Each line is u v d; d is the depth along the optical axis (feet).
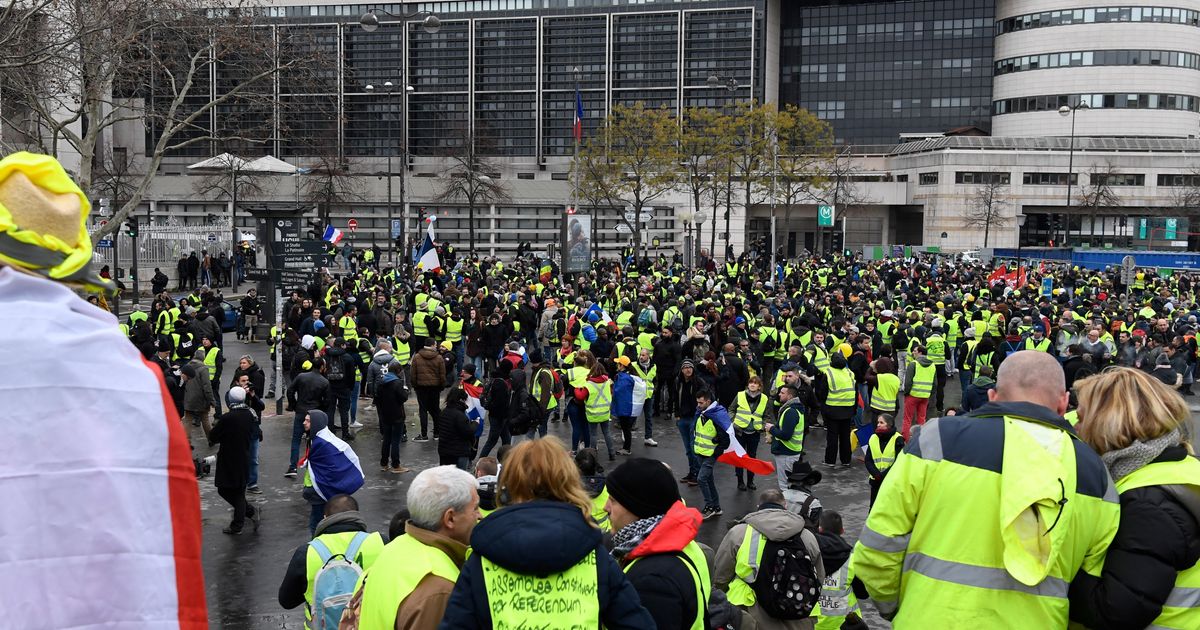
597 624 11.21
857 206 329.52
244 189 225.76
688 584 13.98
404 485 50.19
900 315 84.12
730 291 124.88
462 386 46.93
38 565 5.65
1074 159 311.68
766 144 204.74
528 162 326.24
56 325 5.96
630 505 15.24
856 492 50.78
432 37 325.42
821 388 56.90
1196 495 11.07
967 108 353.10
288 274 70.90
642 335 72.69
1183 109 329.11
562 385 56.95
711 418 45.50
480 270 146.61
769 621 21.70
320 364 52.54
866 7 359.46
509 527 11.19
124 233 165.99
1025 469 10.85
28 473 5.67
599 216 261.24
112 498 5.85
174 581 6.04
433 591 13.69
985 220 304.71
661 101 324.19
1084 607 11.21
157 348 63.16
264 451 56.90
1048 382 11.85
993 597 11.00
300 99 210.79
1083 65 329.31
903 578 11.84
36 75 78.64
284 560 38.32
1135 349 78.18
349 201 235.81
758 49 321.73
